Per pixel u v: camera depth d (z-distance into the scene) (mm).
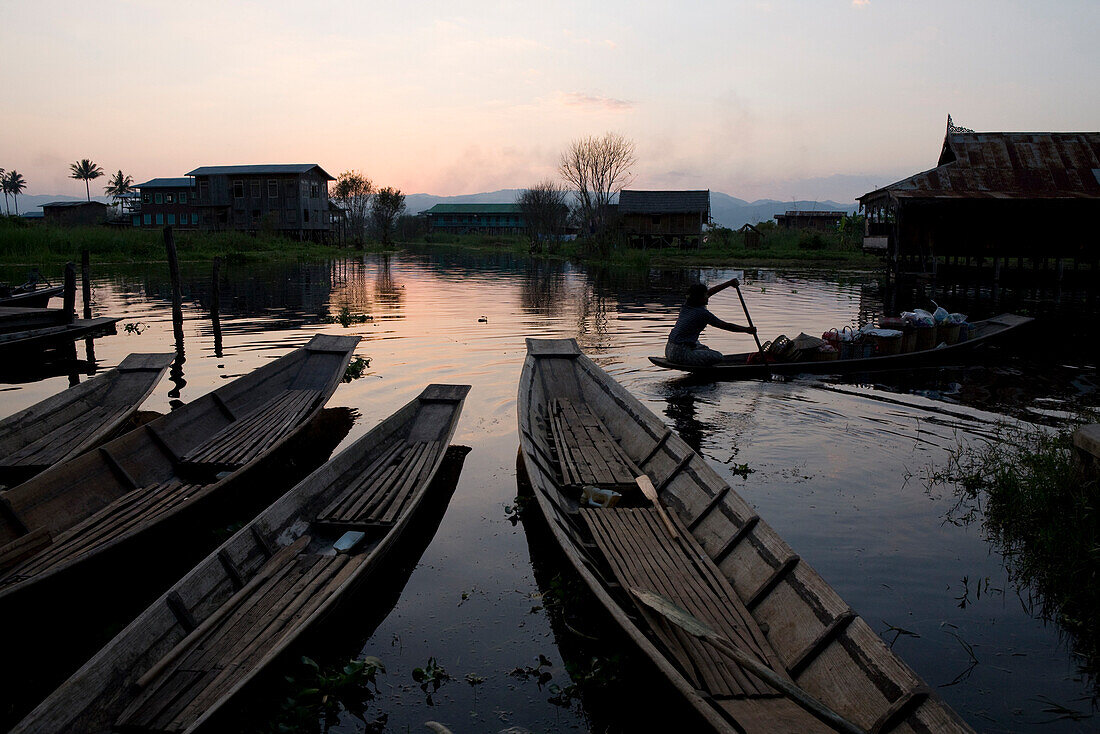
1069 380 10555
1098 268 20891
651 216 51594
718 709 3256
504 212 93875
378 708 3602
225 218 53500
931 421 8211
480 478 6598
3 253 32312
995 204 20297
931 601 4469
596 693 3707
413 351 12328
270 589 4328
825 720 2848
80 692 3092
